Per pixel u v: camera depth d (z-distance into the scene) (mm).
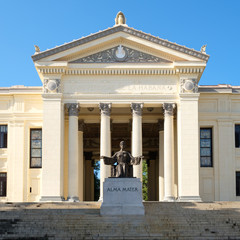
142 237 33531
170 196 51250
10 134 57031
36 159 56906
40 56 52000
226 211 39875
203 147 57406
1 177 57031
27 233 34062
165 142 52125
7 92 57250
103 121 52312
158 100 52562
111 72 52719
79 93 52594
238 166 56844
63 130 52375
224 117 57125
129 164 39531
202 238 33625
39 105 57219
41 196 51156
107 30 52062
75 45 52250
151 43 52406
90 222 36094
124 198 38219
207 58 52000
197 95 52000
